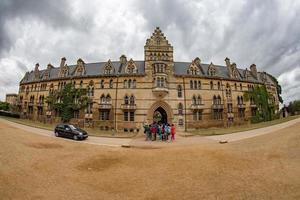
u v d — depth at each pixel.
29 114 55.41
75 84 49.31
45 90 53.53
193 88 47.56
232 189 10.27
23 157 14.56
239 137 29.12
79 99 47.69
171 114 44.84
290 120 43.12
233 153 17.05
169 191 10.49
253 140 22.11
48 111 51.53
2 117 51.81
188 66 52.41
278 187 9.95
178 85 47.00
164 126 31.28
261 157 15.01
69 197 9.64
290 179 10.68
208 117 47.19
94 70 51.88
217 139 28.97
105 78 47.53
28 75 63.56
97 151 19.62
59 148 19.55
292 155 14.34
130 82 46.66
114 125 44.72
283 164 12.96
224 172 12.76
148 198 9.73
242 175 12.02
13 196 9.25
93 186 11.20
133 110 44.84
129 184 11.55
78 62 51.91
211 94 48.59
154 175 12.98
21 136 22.38
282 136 20.67
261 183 10.63
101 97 46.84
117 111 45.38
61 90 50.38
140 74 46.03
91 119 46.41
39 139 22.80
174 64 52.75
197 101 47.31
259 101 53.81
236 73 54.16
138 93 45.59
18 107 58.19
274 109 58.38
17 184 10.41
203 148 20.27
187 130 44.56
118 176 12.84
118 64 52.25
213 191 10.23
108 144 25.70
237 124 49.47
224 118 48.31
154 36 48.44
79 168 14.15
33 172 12.30
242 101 51.69
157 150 20.50
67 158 16.23
